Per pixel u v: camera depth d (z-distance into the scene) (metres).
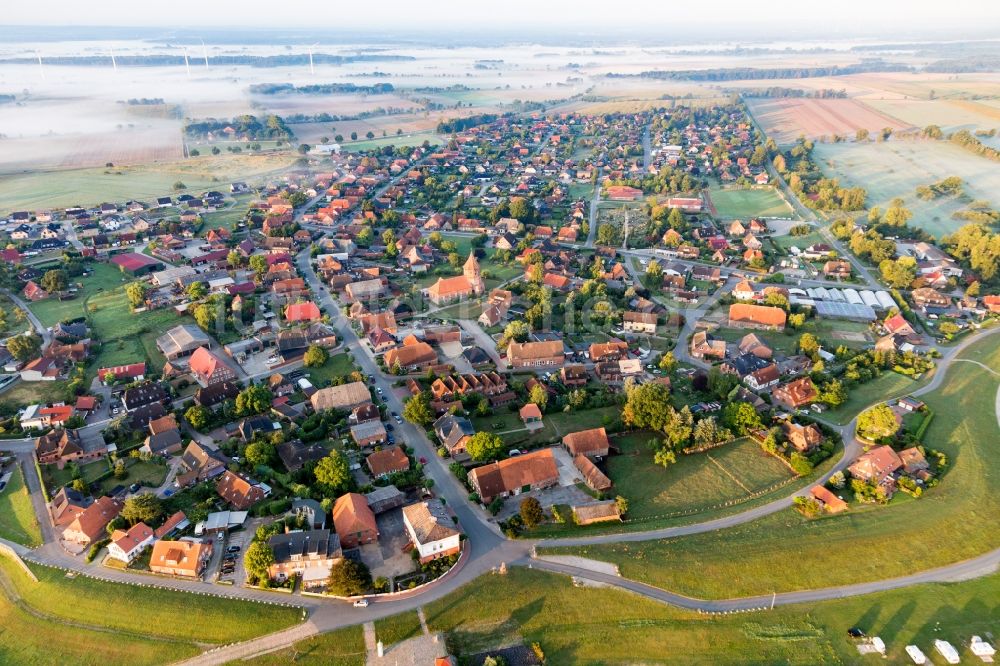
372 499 137.62
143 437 164.25
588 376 196.88
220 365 190.75
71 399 180.75
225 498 140.62
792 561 124.06
